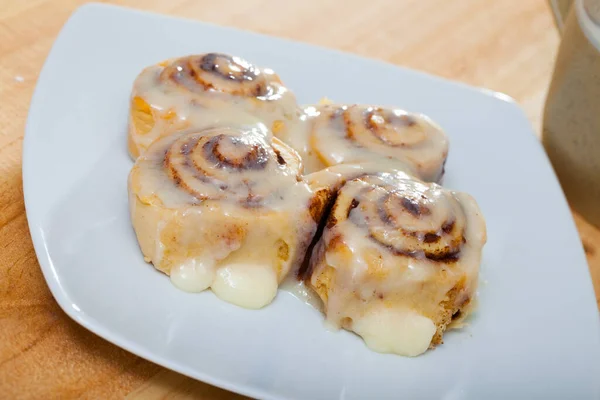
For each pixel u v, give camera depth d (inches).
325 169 18.3
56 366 16.4
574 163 20.6
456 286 17.4
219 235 17.3
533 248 19.2
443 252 17.5
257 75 19.6
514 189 20.1
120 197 18.1
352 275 17.1
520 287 18.5
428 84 21.5
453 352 17.5
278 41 21.4
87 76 19.8
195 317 17.0
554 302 18.4
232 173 17.6
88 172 18.3
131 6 23.2
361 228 17.5
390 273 17.1
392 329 17.2
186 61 19.4
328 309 17.4
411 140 19.2
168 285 17.3
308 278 17.9
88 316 16.3
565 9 23.0
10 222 18.0
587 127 20.0
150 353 16.2
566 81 20.2
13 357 16.3
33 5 22.2
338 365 17.0
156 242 17.2
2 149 19.2
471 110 21.2
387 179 18.3
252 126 18.8
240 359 16.6
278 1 24.4
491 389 17.1
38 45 21.4
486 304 18.2
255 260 17.6
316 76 21.2
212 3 23.9
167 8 23.4
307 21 24.0
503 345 17.7
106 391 16.3
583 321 18.1
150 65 20.4
